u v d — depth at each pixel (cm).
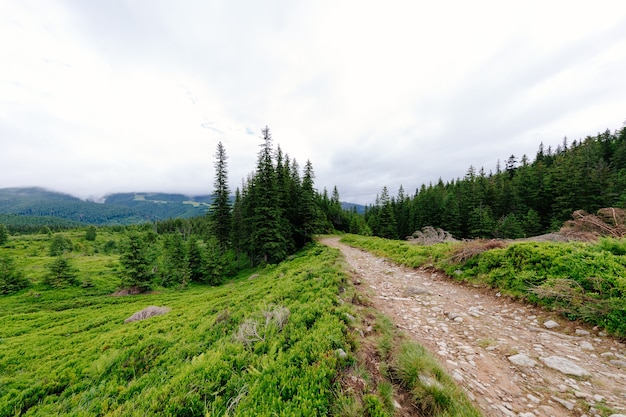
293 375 446
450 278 1088
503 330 614
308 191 3672
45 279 3550
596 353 487
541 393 395
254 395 415
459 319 688
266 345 600
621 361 450
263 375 465
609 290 590
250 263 3703
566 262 742
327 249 2402
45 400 727
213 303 1552
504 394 397
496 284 879
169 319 1408
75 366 927
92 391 694
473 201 4922
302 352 496
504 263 914
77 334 1507
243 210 3806
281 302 896
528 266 830
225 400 448
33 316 2188
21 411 704
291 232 3228
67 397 725
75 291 3300
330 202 7100
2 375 977
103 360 863
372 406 362
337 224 6738
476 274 1005
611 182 3569
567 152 5950
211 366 549
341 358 459
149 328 1255
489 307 770
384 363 463
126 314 1889
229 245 3881
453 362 489
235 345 633
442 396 371
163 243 5684
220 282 3356
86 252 6725
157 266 4047
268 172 3041
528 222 3744
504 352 517
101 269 4359
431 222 5016
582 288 637
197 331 943
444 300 855
